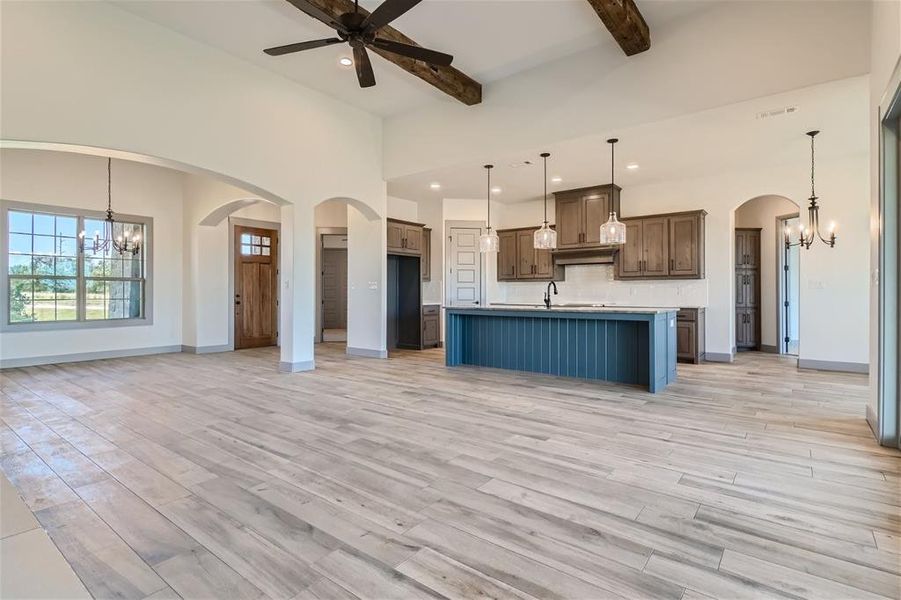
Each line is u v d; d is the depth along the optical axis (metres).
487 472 2.59
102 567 1.72
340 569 1.71
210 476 2.55
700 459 2.77
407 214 8.71
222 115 5.01
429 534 1.94
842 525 2.01
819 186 5.95
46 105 3.85
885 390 3.00
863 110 4.26
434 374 5.65
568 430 3.35
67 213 6.68
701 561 1.75
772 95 3.88
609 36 4.53
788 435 3.22
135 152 4.36
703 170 6.46
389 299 8.42
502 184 7.30
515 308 5.62
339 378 5.39
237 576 1.67
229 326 8.21
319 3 3.72
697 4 4.05
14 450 2.96
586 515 2.10
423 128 6.36
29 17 3.77
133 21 4.34
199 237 7.75
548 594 1.56
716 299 6.76
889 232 3.01
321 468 2.66
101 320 7.06
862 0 3.51
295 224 5.77
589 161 5.91
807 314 6.04
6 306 6.14
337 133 6.23
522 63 5.09
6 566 0.84
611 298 7.69
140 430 3.38
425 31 4.41
